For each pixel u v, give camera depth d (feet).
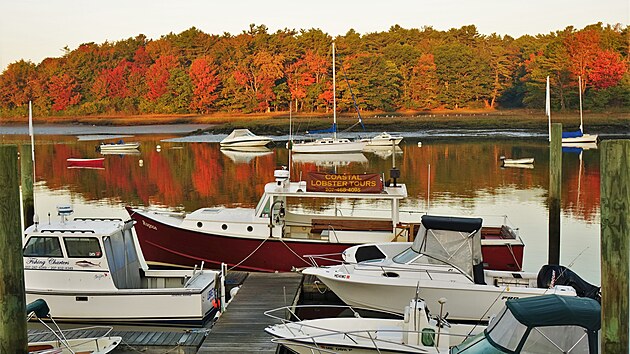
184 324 37.65
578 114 249.14
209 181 123.95
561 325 25.96
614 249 25.31
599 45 247.29
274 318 34.78
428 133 247.91
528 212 85.25
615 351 25.40
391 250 43.83
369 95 261.85
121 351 33.24
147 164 155.02
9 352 27.53
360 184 49.62
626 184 25.09
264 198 50.62
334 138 168.35
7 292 27.27
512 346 26.25
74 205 95.66
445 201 94.79
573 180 117.29
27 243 38.24
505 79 264.72
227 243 50.03
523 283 39.58
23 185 53.47
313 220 52.01
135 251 41.50
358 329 32.45
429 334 29.94
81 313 37.81
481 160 156.04
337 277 38.88
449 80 266.57
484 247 46.39
